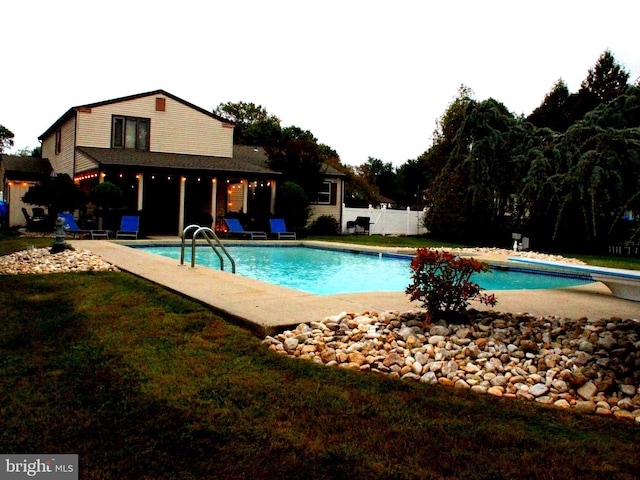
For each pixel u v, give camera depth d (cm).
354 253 1560
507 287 1002
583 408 315
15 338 423
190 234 1872
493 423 285
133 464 230
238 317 482
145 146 2081
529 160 1695
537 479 226
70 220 1700
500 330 436
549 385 346
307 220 2305
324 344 414
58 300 582
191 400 299
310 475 225
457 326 442
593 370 357
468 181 1995
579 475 229
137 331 448
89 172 1797
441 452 248
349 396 316
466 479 225
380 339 421
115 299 583
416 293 464
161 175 1820
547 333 432
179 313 518
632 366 362
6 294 620
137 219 1691
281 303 545
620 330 438
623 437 274
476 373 366
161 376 337
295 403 302
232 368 360
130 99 2044
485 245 2016
